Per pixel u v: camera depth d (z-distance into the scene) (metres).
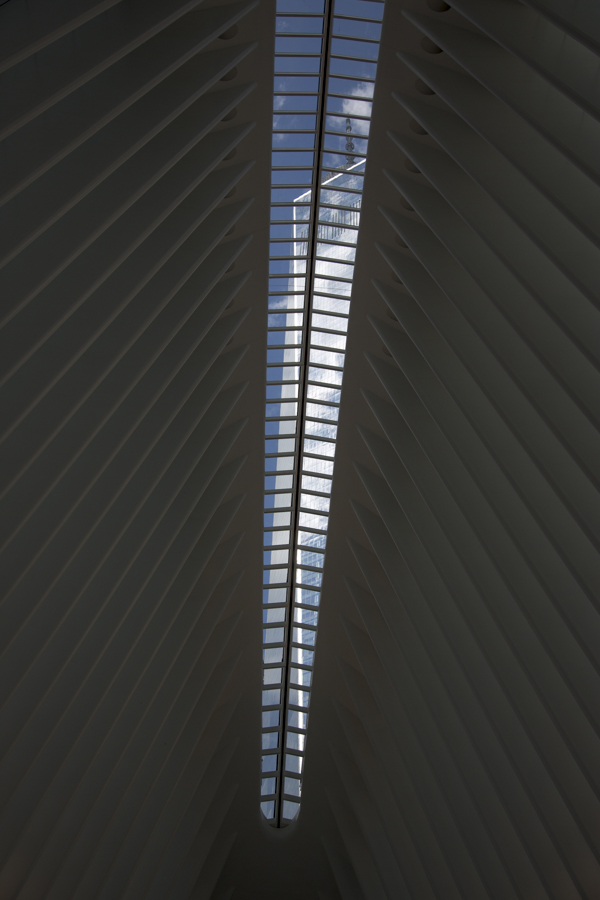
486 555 12.53
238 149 10.74
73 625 11.41
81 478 10.12
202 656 17.12
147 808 16.55
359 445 14.99
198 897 20.61
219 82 9.80
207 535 15.02
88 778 13.69
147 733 15.02
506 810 13.06
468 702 13.80
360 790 19.41
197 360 12.09
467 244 10.17
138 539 12.11
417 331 11.83
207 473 13.66
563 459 10.24
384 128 10.59
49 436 8.95
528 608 11.30
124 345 9.73
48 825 12.38
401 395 13.00
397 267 11.66
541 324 9.64
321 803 21.39
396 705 16.75
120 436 10.50
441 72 9.31
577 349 9.51
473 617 12.79
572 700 11.58
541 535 11.14
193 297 10.92
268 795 22.55
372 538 15.28
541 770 12.72
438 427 12.59
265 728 21.75
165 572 13.53
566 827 12.33
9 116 6.80
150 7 7.59
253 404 14.38
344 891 20.61
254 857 22.42
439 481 13.08
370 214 11.70
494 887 13.93
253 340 13.44
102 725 13.16
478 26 7.93
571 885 12.55
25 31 6.44
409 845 17.45
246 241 11.83
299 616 19.52
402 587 14.75
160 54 8.15
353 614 17.77
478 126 8.72
